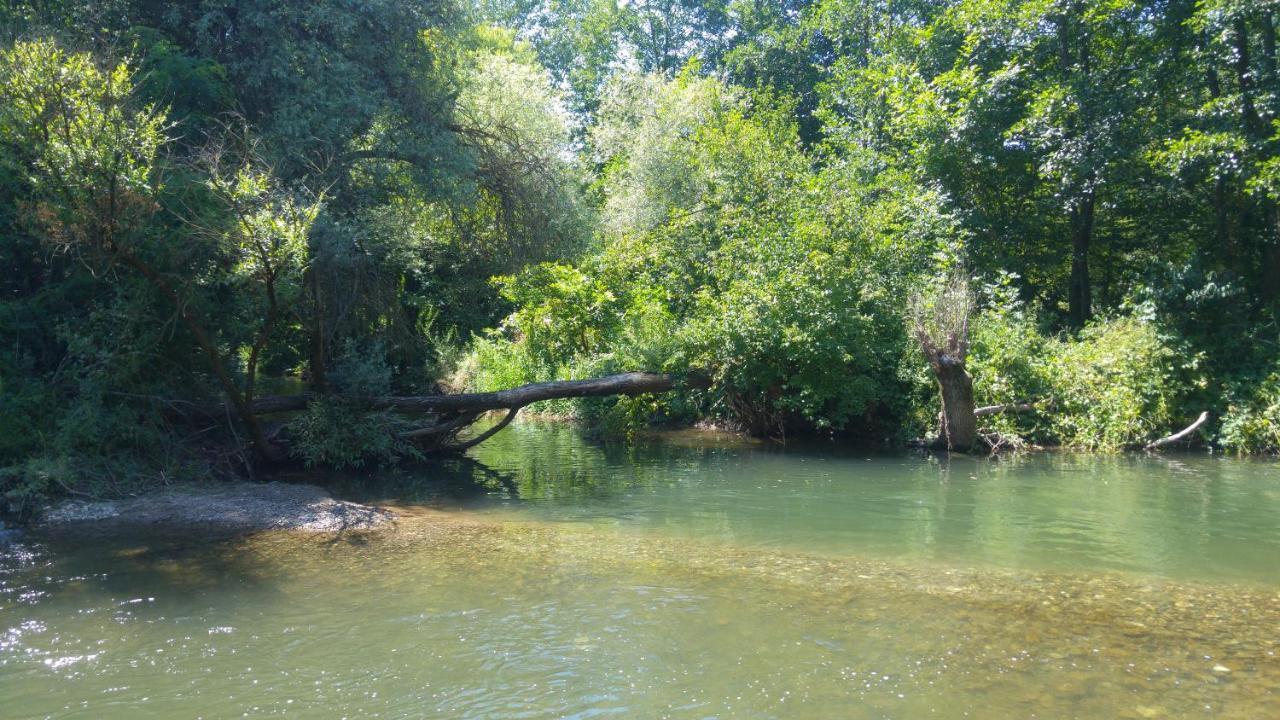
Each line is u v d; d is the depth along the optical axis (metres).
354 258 12.88
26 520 7.80
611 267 19.78
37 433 8.81
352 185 14.72
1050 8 16.77
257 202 9.06
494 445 13.95
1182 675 4.43
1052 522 7.97
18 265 10.19
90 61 9.24
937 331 12.54
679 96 26.78
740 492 9.59
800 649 4.79
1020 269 17.94
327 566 6.42
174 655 4.72
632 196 24.59
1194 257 14.25
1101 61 17.52
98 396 9.17
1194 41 16.03
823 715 4.00
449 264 19.92
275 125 13.10
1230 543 7.15
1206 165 14.59
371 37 14.96
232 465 10.48
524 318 18.73
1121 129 15.65
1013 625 5.15
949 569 6.35
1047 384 13.27
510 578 6.11
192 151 11.09
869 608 5.46
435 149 15.12
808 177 19.44
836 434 14.41
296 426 11.15
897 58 22.20
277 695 4.23
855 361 13.53
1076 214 17.98
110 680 4.41
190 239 9.27
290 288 9.37
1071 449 12.81
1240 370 13.37
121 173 8.17
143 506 8.24
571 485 10.15
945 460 11.98
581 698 4.19
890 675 4.43
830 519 8.14
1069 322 17.86
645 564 6.48
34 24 11.27
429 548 6.96
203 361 10.38
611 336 17.48
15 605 5.51
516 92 20.58
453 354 19.73
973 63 18.78
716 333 13.89
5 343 9.55
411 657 4.69
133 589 5.86
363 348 15.14
